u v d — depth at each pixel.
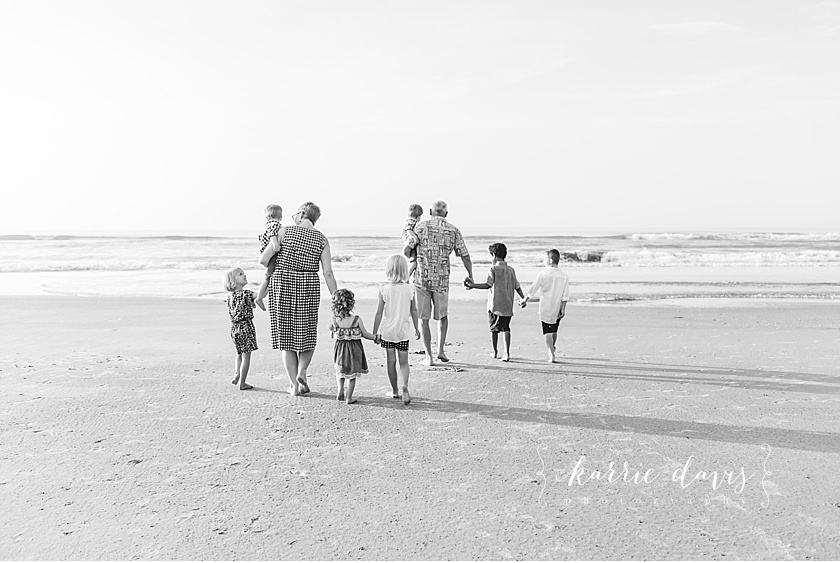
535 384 6.92
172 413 5.75
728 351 8.95
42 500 3.81
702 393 6.48
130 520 3.53
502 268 8.31
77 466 4.38
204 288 18.62
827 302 14.94
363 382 7.07
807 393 6.46
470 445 4.84
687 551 3.15
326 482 4.09
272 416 5.66
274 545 3.23
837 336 10.21
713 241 46.34
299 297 6.34
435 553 3.14
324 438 5.02
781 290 17.97
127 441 4.94
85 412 5.76
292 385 6.46
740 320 12.09
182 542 3.26
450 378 7.24
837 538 3.28
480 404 6.08
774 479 4.11
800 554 3.11
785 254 31.28
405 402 6.06
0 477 4.18
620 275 22.94
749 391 6.56
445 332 8.16
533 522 3.49
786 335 10.34
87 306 14.10
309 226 6.51
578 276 22.52
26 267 25.62
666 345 9.46
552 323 8.14
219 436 5.07
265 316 12.77
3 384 6.89
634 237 51.56
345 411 5.83
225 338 10.16
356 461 4.48
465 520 3.52
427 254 7.88
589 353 8.85
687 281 20.59
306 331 6.39
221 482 4.09
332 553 3.14
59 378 7.20
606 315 12.80
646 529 3.40
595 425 5.36
